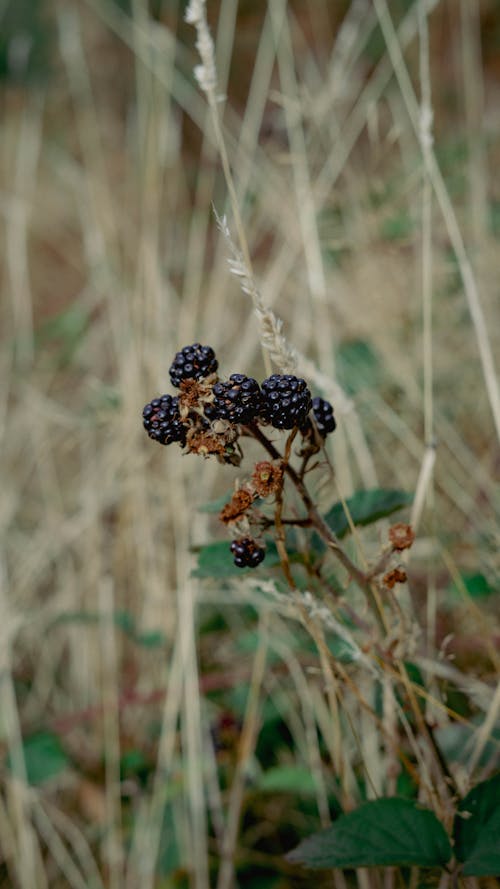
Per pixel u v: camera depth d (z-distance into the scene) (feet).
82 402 4.40
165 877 2.87
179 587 3.11
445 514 3.38
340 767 2.51
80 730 3.24
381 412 3.51
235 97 8.61
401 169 4.32
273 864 2.86
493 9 6.77
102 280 4.32
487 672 2.89
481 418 3.76
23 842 2.93
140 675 3.31
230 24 4.23
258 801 2.98
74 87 7.57
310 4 6.89
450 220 2.85
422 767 2.30
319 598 2.55
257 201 4.40
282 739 3.09
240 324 4.24
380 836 2.15
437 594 3.07
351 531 2.31
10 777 3.05
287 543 2.34
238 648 3.15
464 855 2.15
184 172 5.87
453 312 3.87
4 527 3.93
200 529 3.19
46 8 9.05
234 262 2.02
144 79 4.24
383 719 2.51
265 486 2.08
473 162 4.27
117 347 3.86
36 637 3.63
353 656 2.30
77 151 7.50
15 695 3.51
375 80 4.01
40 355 4.85
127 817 3.05
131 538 3.56
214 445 2.05
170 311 4.02
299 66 5.62
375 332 3.79
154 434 2.05
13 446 4.34
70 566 3.74
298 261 4.25
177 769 2.99
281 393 2.02
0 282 5.56
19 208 5.02
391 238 3.91
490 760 2.51
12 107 8.37
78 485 4.18
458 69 6.15
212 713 3.18
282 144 4.08
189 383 2.03
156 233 3.81
